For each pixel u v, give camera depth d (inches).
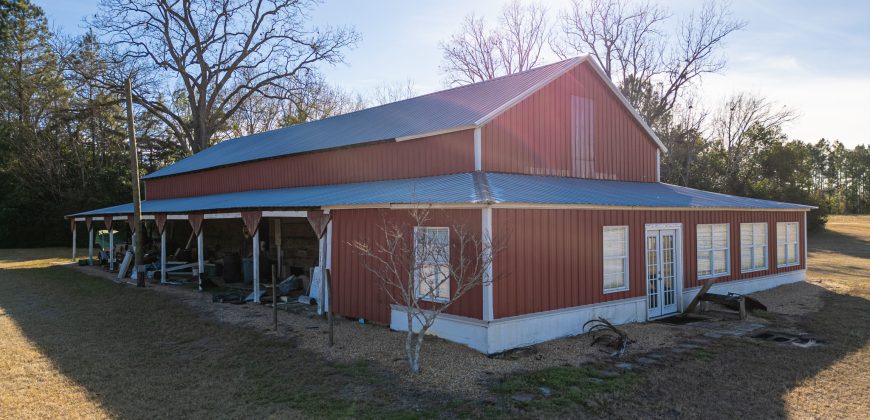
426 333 431.5
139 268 737.0
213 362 376.8
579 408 290.7
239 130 2082.9
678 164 1649.9
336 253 509.4
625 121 701.3
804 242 811.4
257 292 592.1
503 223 402.0
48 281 808.9
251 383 332.5
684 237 591.5
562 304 446.3
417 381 329.4
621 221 510.6
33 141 1584.6
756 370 362.0
